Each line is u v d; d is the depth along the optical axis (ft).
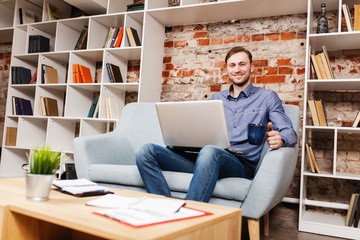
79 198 3.80
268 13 9.61
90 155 6.70
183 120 5.61
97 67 12.68
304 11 9.32
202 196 4.94
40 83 12.09
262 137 5.03
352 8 8.91
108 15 10.91
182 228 2.66
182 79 10.79
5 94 14.64
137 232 2.45
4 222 3.21
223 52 10.32
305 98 7.60
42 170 3.56
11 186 4.36
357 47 8.57
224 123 5.25
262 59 9.73
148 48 10.32
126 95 11.88
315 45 8.59
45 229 3.71
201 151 5.16
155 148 5.64
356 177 6.96
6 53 14.92
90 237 4.01
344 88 8.47
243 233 6.55
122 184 6.42
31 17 13.30
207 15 10.07
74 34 12.72
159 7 10.91
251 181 5.46
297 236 6.64
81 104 12.02
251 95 7.00
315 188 8.86
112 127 11.89
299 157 9.03
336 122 8.77
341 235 6.82
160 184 5.55
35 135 12.84
